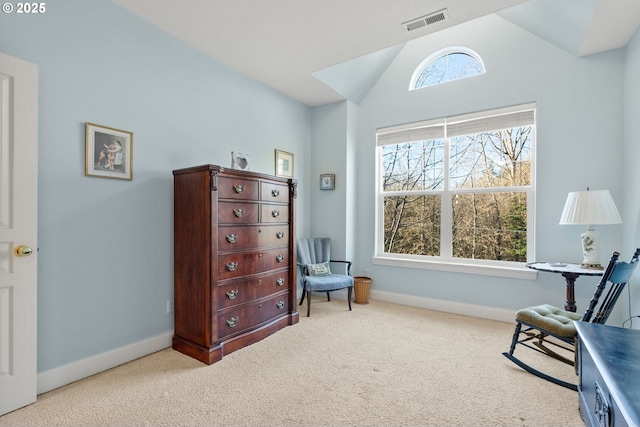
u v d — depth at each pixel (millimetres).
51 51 1809
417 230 3703
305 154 4023
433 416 1571
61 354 1848
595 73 2666
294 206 2990
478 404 1672
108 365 2055
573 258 2750
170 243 2457
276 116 3545
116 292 2119
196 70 2664
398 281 3693
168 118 2447
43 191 1781
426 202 3654
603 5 1988
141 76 2262
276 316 2781
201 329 2209
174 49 2488
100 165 2029
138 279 2246
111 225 2096
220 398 1720
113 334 2100
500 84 3104
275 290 2773
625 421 856
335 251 3922
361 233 4008
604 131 2623
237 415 1575
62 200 1858
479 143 3330
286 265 2916
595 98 2664
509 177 3170
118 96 2127
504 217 3188
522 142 3102
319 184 4047
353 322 2984
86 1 1963
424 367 2084
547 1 2367
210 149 2783
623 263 1762
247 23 2314
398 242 3828
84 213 1960
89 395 1739
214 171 2191
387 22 2309
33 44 1738
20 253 1593
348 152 3877
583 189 2707
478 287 3186
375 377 1952
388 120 3809
